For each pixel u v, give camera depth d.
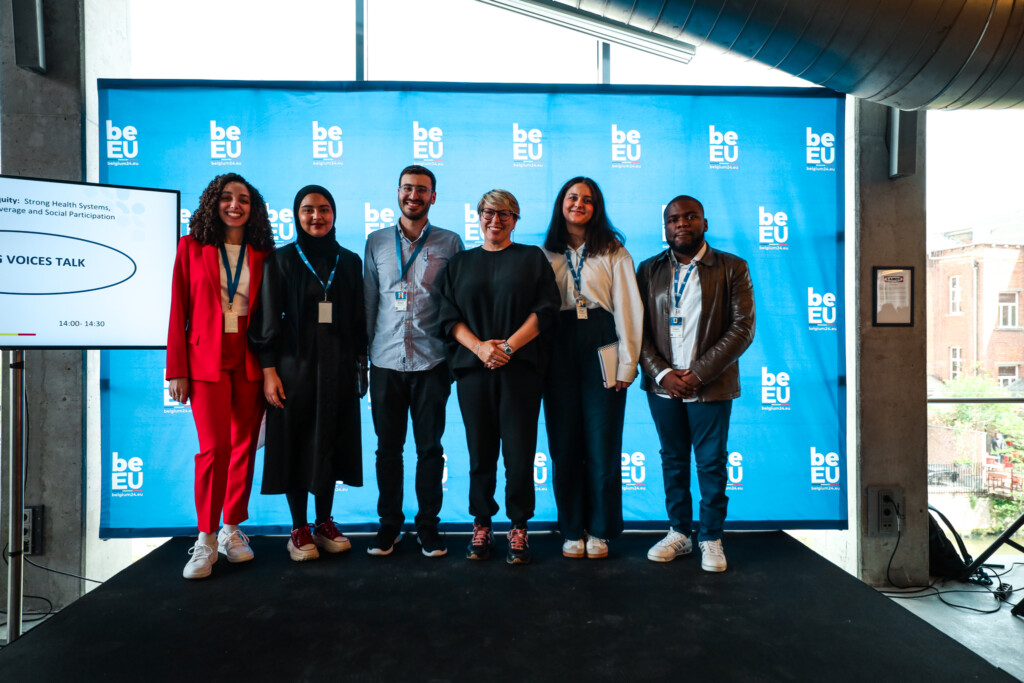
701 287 2.39
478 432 2.38
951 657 1.68
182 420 2.80
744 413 2.92
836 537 3.08
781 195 2.92
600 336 2.40
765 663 1.65
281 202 2.83
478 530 2.46
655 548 2.46
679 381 2.35
